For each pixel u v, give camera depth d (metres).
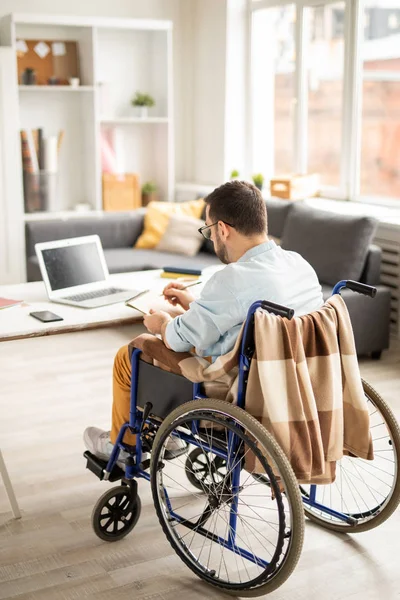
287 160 5.79
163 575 2.24
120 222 5.42
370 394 2.30
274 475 1.95
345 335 2.19
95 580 2.21
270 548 2.37
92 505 2.64
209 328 2.09
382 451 3.05
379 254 4.16
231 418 2.05
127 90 6.10
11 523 2.52
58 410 3.48
